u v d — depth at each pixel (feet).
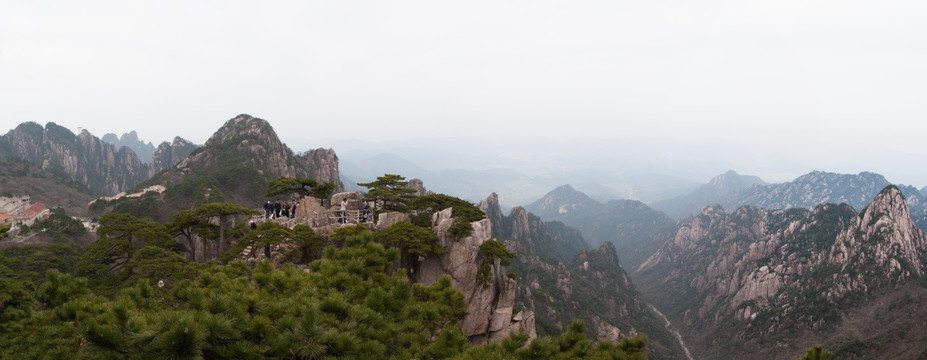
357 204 182.39
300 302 46.26
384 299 55.98
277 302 45.44
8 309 75.00
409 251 132.46
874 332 463.83
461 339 51.88
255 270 59.16
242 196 479.82
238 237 163.53
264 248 144.05
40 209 543.80
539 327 422.41
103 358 34.78
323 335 38.93
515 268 628.69
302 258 144.25
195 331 32.04
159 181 543.80
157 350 32.65
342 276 58.13
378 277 60.95
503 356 45.50
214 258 166.20
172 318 32.76
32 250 226.38
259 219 172.86
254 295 44.37
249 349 35.83
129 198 447.42
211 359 36.83
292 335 37.70
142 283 55.67
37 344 45.57
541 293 537.65
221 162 563.48
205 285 55.93
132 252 158.92
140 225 167.02
